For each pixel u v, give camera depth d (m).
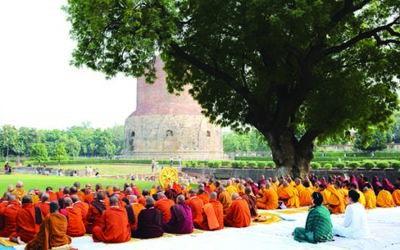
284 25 18.91
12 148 113.62
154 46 21.56
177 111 81.62
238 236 12.53
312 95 24.30
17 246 11.16
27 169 67.06
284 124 24.31
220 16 21.11
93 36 21.44
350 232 11.99
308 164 25.17
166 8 21.61
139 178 51.69
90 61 22.41
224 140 124.81
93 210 12.72
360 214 12.04
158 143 81.00
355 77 24.00
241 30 21.08
